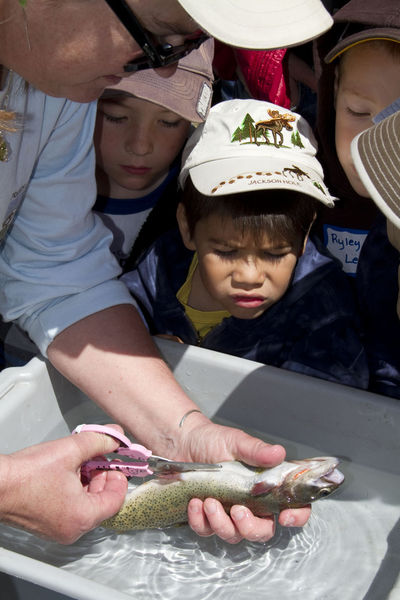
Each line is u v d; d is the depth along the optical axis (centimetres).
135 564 144
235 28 119
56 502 135
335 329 182
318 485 135
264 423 175
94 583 113
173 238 210
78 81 128
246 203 174
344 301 186
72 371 169
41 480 134
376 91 175
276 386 169
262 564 143
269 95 253
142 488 148
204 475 144
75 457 141
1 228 160
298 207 180
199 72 199
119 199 231
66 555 146
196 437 155
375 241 189
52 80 129
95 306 172
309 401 166
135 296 210
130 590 138
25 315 175
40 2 114
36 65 126
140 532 152
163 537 151
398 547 143
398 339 183
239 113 191
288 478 137
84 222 174
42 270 171
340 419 164
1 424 160
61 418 179
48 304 174
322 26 126
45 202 165
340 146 188
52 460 137
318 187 180
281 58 247
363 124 182
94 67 124
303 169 183
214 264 183
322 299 186
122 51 121
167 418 160
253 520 139
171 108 190
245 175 177
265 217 173
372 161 116
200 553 147
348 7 187
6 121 136
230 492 142
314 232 213
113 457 170
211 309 204
